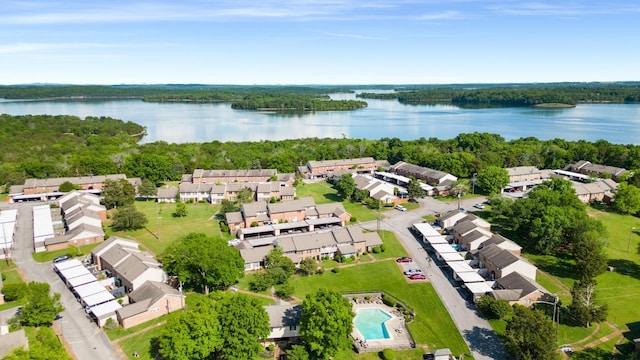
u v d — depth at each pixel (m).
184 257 99.00
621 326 87.94
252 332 74.94
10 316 88.69
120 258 107.81
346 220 149.88
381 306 97.25
